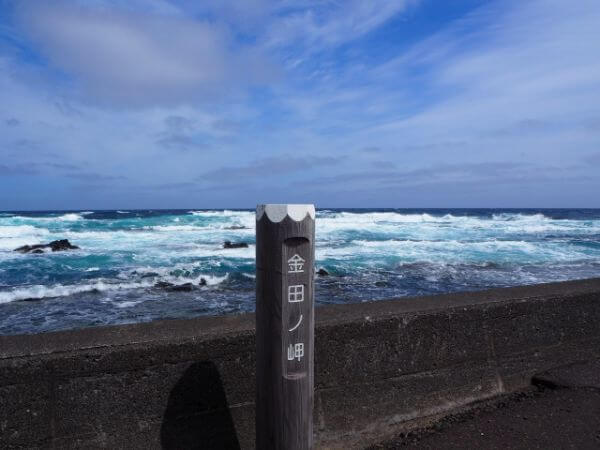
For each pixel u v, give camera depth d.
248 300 11.95
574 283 4.14
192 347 2.29
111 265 16.59
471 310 3.23
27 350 2.04
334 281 14.40
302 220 1.82
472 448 2.63
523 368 3.49
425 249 21.84
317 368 2.65
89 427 2.10
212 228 34.34
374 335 2.83
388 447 2.72
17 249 20.28
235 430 2.41
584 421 2.88
